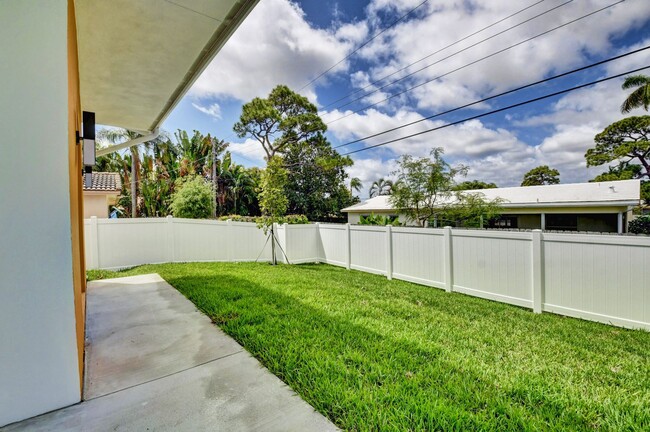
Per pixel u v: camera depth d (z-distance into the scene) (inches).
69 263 80.5
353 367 98.8
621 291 149.3
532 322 155.5
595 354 116.4
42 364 77.2
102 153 255.4
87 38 139.7
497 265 196.2
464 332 137.3
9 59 72.7
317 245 370.3
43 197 76.8
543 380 95.0
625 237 148.3
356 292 206.1
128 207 803.4
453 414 75.5
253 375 95.8
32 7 74.9
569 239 166.1
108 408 79.6
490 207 467.2
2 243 72.6
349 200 1032.2
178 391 87.3
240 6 121.2
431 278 236.2
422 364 103.1
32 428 71.9
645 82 552.4
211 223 356.8
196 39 142.5
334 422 74.3
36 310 76.4
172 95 201.3
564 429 72.1
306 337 123.2
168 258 334.0
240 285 215.0
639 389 91.5
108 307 165.3
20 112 73.9
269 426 72.6
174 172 772.6
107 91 194.2
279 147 952.9
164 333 129.6
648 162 792.9
